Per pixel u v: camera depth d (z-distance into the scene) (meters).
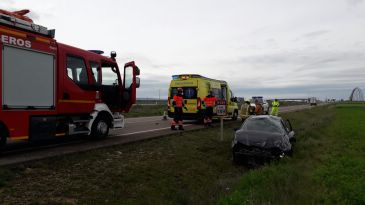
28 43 8.52
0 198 5.51
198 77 19.45
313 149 12.75
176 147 11.29
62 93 9.64
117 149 9.73
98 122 11.22
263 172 8.41
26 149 9.11
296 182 7.85
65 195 6.13
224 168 10.25
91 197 6.32
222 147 12.62
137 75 12.98
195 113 19.25
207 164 10.30
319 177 8.36
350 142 14.95
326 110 55.41
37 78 8.82
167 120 22.94
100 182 7.06
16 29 8.21
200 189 7.90
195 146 12.01
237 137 10.60
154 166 8.83
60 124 9.75
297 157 11.02
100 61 11.43
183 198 7.05
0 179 6.07
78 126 10.47
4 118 7.92
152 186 7.61
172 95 20.09
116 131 14.66
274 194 6.79
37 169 7.03
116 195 6.68
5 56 7.90
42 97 8.98
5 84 7.92
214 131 16.19
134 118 25.52
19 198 5.64
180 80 19.91
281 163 9.57
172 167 9.16
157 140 11.83
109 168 7.93
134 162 8.79
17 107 8.23
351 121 28.75
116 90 12.40
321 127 21.88
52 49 9.34
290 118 29.64
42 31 9.04
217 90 21.83
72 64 10.11
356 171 8.91
